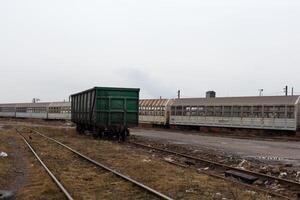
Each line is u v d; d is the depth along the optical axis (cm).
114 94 3066
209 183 1249
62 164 1673
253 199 1034
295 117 4141
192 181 1273
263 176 1408
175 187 1180
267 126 4397
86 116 3388
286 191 1220
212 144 2989
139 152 2222
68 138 3216
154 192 1051
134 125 3081
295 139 3881
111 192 1111
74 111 4097
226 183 1258
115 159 1856
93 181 1275
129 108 3088
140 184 1157
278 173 1588
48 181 1258
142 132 4659
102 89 3050
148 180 1309
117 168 1583
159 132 4741
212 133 4766
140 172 1463
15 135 3575
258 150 2556
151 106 6072
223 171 1617
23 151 2222
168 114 5766
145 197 1042
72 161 1775
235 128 4769
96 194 1089
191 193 1106
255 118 4531
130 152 2181
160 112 5866
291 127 4169
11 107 9656
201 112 5206
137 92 3100
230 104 4828
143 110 6219
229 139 3675
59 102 7675
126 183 1220
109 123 3033
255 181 1372
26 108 8944
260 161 1942
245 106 4656
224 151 2444
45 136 3422
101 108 3047
